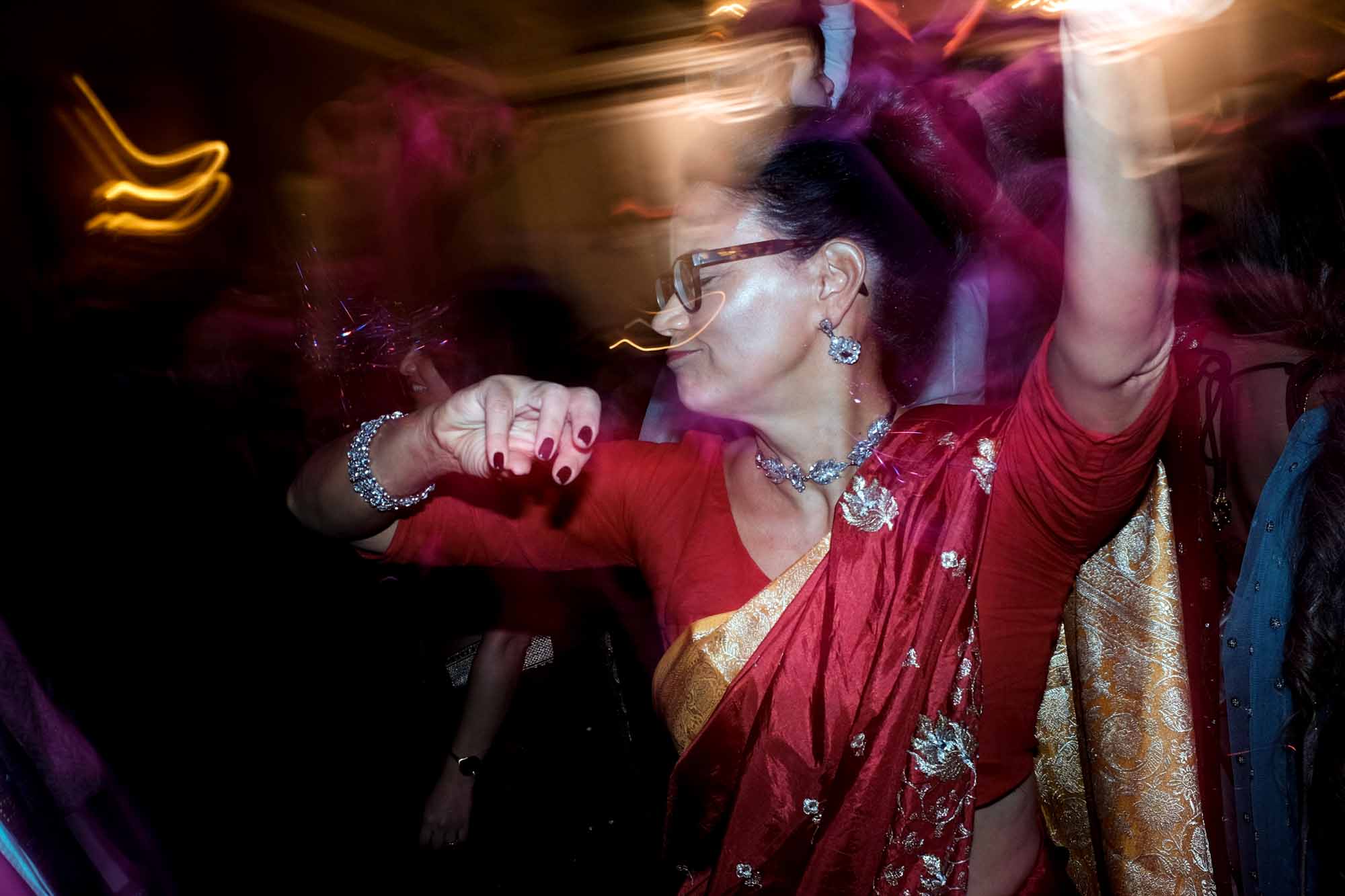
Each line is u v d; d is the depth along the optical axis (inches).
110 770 107.0
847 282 51.6
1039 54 71.1
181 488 117.1
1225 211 68.8
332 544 119.8
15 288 176.2
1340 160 65.7
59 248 204.2
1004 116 68.5
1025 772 56.2
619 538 61.1
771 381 52.9
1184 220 71.0
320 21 223.9
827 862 52.4
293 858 112.5
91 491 116.0
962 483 50.4
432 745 121.3
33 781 61.6
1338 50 89.6
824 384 53.1
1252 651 69.2
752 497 56.9
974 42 81.0
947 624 50.4
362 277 115.2
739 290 51.8
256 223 213.0
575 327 112.8
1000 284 70.6
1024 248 69.2
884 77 54.2
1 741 59.8
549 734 112.4
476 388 52.7
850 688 51.1
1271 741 69.0
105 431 117.6
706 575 56.3
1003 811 56.3
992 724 53.7
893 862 52.0
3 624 71.4
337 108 142.1
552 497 60.8
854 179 51.1
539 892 109.7
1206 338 72.5
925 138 51.4
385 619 120.3
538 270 147.9
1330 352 65.9
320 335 106.7
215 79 220.7
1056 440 46.7
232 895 108.0
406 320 104.7
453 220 145.4
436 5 227.5
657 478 60.1
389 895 109.6
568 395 50.1
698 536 57.4
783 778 52.2
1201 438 64.0
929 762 50.9
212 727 117.0
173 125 217.9
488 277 112.7
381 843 114.7
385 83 148.4
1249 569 69.2
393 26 228.4
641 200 189.9
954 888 51.9
